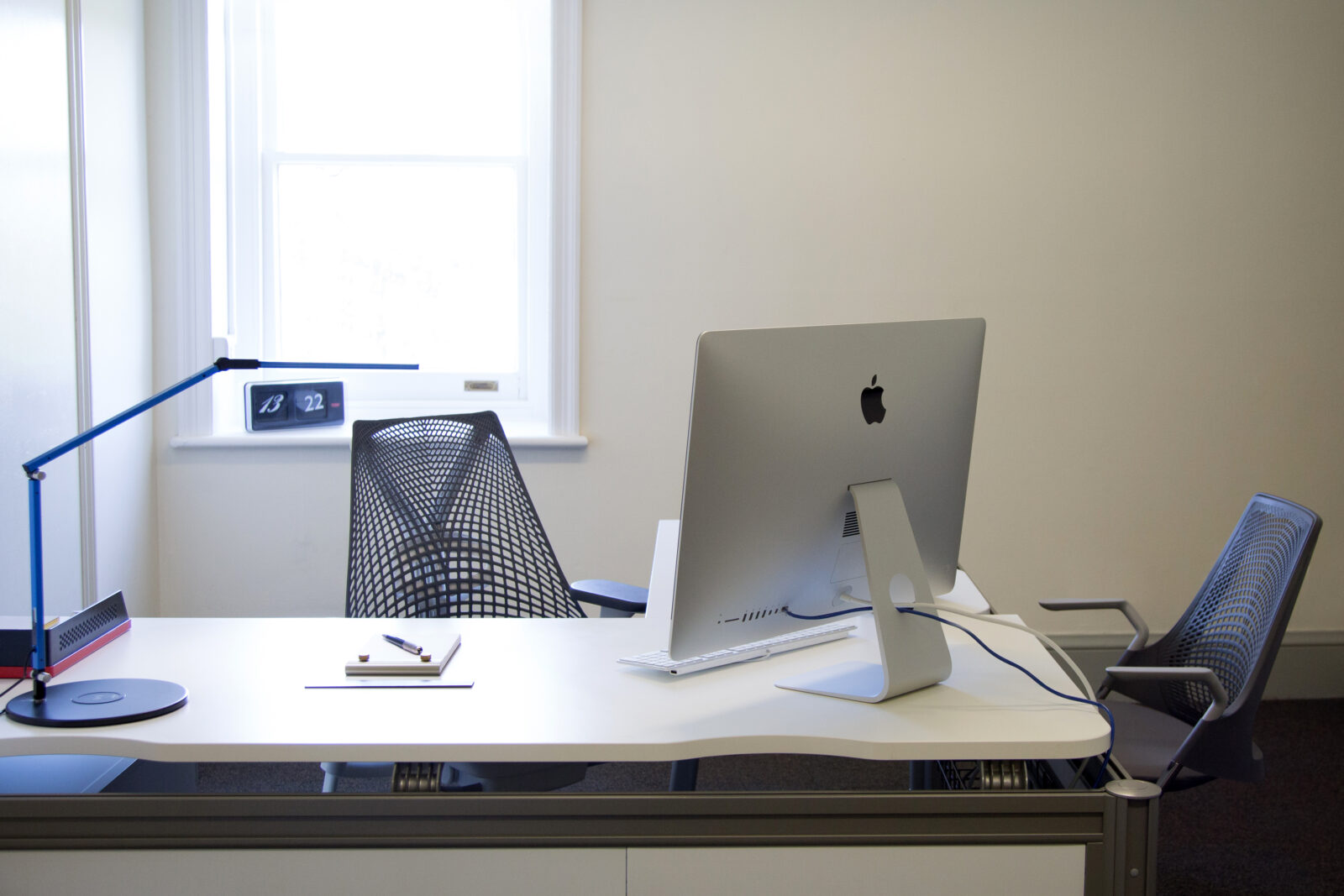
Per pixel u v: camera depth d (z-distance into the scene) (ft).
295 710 4.20
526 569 7.05
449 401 10.62
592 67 9.71
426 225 10.44
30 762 4.95
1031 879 3.99
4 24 7.27
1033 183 9.97
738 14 9.73
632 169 9.83
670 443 10.14
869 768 9.04
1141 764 6.03
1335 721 10.07
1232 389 10.25
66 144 8.12
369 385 10.55
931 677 4.51
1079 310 10.12
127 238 9.09
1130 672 5.79
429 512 6.92
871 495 4.40
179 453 9.75
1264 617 5.99
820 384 4.11
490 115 10.34
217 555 9.90
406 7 10.19
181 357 9.66
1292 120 9.98
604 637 5.30
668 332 10.01
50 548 7.96
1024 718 4.18
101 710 4.08
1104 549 10.39
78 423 8.33
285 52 10.16
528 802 3.91
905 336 4.35
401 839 3.90
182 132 9.47
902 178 9.93
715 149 9.85
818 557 4.44
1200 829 7.91
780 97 9.82
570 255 9.83
